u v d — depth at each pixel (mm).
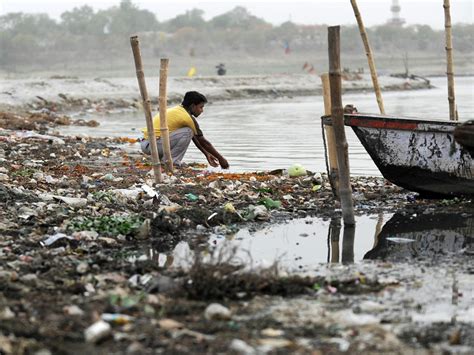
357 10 14969
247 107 44375
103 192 11930
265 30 184750
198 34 171125
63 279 7656
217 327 6391
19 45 145375
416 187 12523
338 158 10719
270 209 11789
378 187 13703
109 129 28625
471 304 7160
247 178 14305
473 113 35312
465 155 11812
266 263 8203
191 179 13945
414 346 6098
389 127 12188
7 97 41219
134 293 7285
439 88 75312
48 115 34562
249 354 5812
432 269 8516
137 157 17562
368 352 5938
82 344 5961
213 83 65188
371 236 10250
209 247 9469
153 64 141375
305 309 6945
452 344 6141
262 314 6785
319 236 10227
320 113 37188
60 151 18266
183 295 7230
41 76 103125
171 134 15539
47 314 6520
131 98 47688
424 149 12094
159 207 11219
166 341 6035
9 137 20984
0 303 6781
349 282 7836
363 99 53062
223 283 7312
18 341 5879
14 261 8312
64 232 9594
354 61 166250
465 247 9625
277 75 79938
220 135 25031
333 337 6258
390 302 7219
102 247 9250
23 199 11383
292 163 17547
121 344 5977
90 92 49875
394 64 159000
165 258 8914
